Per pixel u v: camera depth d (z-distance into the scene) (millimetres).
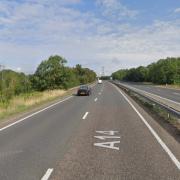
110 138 11508
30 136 12133
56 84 55188
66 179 6812
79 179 6809
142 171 7367
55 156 8898
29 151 9570
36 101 29625
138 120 16594
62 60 56125
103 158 8594
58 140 11258
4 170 7543
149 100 24484
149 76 139875
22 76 47875
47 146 10258
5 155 9070
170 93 44812
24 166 7883
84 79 105625
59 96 40562
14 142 10961
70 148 9922
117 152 9281
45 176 7047
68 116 18734
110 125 14828
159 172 7285
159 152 9250
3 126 14969
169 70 107062
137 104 27172
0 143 10812
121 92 49781
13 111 21594
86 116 18562
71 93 48844
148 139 11273
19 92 41406
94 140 11172
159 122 15828
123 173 7215
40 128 14188
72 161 8320
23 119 17625
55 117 18344
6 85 37500
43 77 54656
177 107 22703
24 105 25828
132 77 175875
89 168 7645
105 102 29578
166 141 10898
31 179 6840
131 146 10109
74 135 12234
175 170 7441
